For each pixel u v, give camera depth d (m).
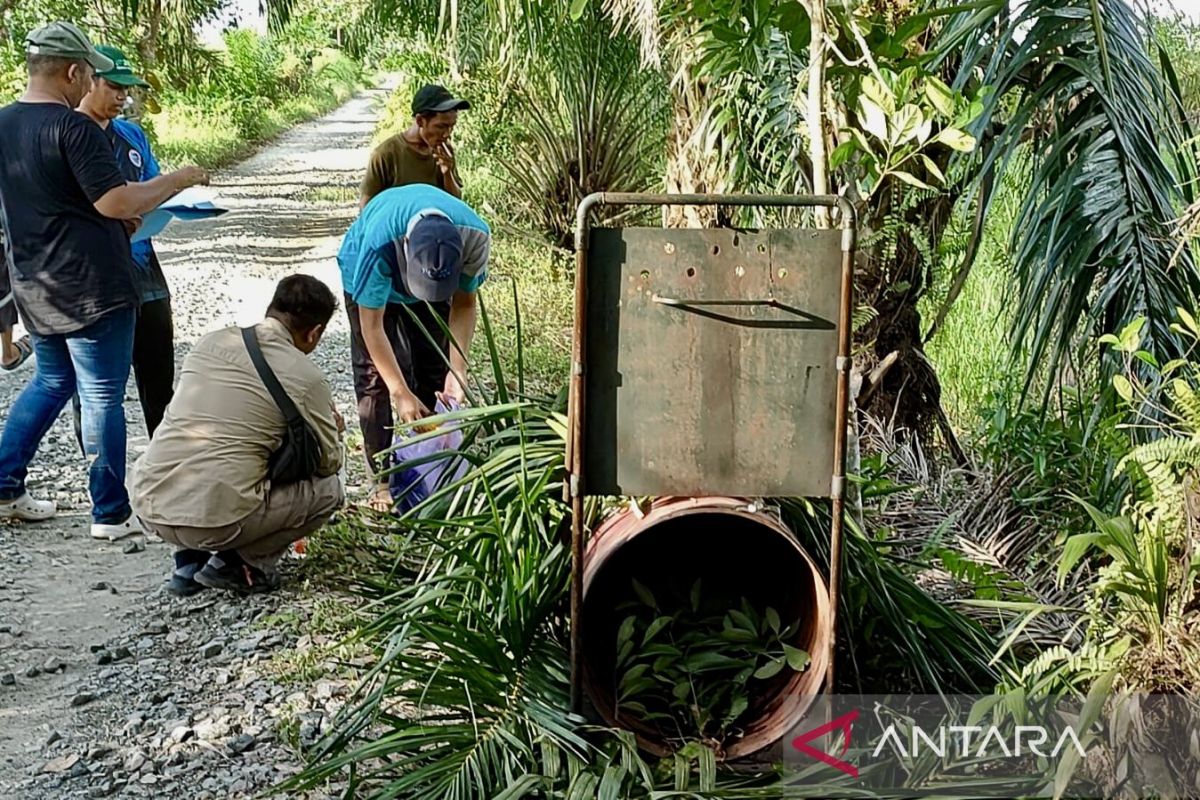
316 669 4.09
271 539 4.73
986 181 4.34
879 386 5.64
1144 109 4.06
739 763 3.24
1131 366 3.88
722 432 3.11
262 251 14.41
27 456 5.51
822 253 3.06
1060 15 4.06
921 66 3.48
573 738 3.09
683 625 3.57
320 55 51.47
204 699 3.95
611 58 10.98
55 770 3.53
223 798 3.37
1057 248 3.91
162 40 14.12
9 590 4.82
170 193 5.01
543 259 11.45
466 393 4.19
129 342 5.20
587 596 3.21
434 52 11.53
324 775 3.10
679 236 3.05
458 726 3.20
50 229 4.93
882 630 3.59
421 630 3.17
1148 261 3.82
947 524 4.36
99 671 4.16
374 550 4.98
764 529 3.52
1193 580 2.94
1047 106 4.33
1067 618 3.87
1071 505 4.51
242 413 4.58
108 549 5.30
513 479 3.68
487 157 12.95
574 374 3.07
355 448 6.61
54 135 4.82
